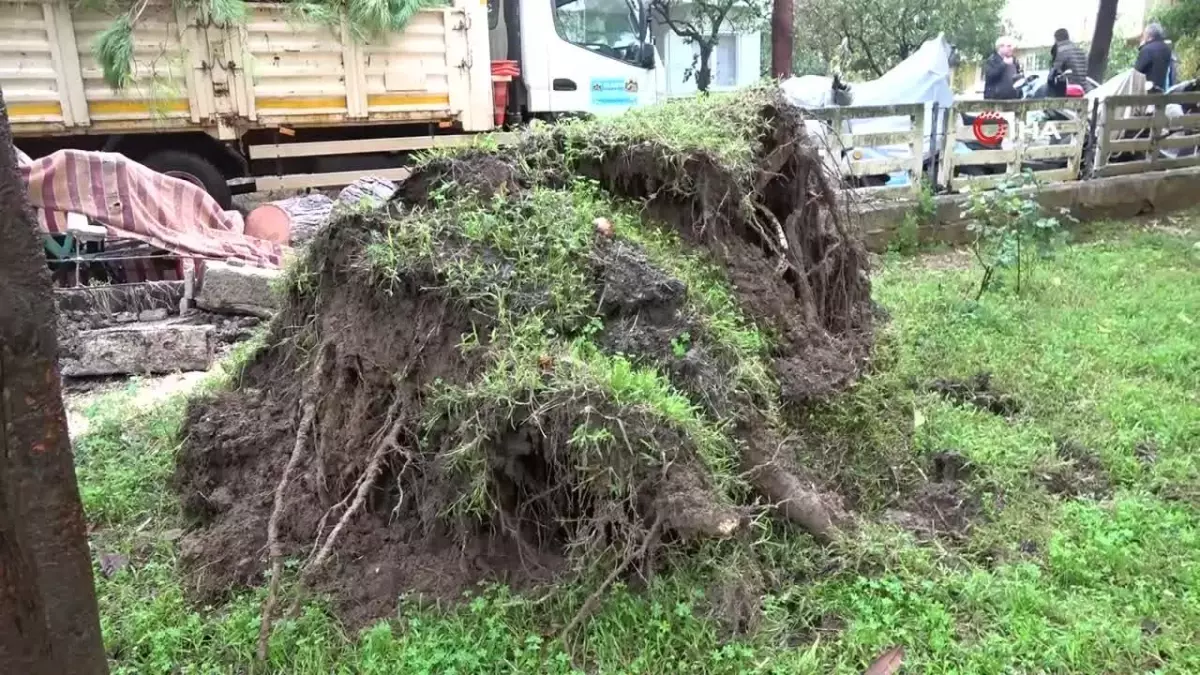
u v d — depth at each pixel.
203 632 3.08
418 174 3.86
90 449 4.65
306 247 4.38
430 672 2.80
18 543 1.96
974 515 3.81
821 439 3.86
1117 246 9.43
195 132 9.19
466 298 3.26
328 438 3.58
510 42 10.79
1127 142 11.54
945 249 9.76
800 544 3.37
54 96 8.37
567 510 3.20
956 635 3.02
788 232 4.44
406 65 9.66
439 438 3.27
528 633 2.96
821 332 4.29
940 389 5.18
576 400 2.90
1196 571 3.30
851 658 2.90
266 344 4.25
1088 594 3.25
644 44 11.55
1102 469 4.23
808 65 24.84
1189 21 18.64
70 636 2.07
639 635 2.91
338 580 3.29
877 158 9.77
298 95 9.25
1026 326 6.45
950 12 23.70
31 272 1.87
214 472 3.85
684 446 2.88
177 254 7.13
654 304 3.34
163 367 6.20
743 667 2.80
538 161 3.91
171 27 8.62
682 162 3.92
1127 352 5.76
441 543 3.35
